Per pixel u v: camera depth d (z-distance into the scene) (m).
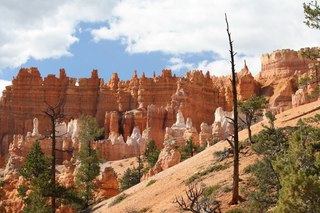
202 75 177.75
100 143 128.38
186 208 30.31
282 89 162.38
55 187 50.59
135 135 134.50
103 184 81.75
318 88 41.34
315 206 23.77
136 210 51.97
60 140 138.38
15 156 117.56
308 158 27.73
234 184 39.41
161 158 77.69
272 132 41.62
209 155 61.78
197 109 166.88
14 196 88.25
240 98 170.50
